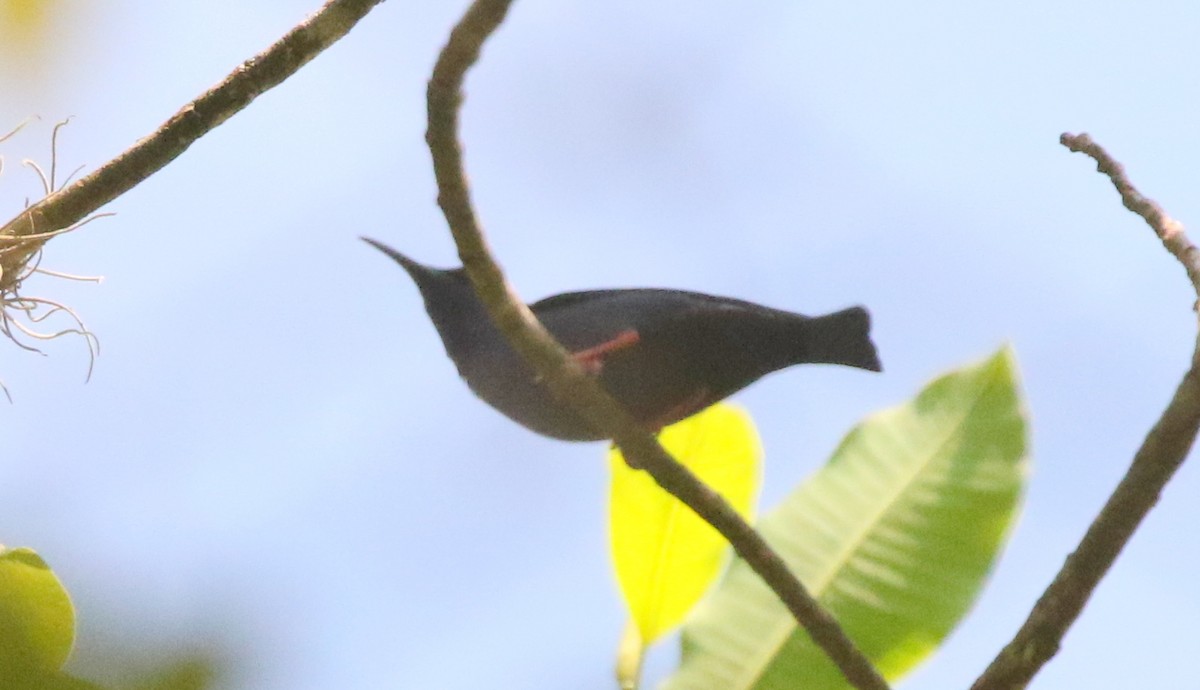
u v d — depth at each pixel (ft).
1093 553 18.49
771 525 24.73
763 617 23.18
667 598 23.36
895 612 23.47
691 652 22.86
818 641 20.48
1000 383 25.30
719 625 23.13
